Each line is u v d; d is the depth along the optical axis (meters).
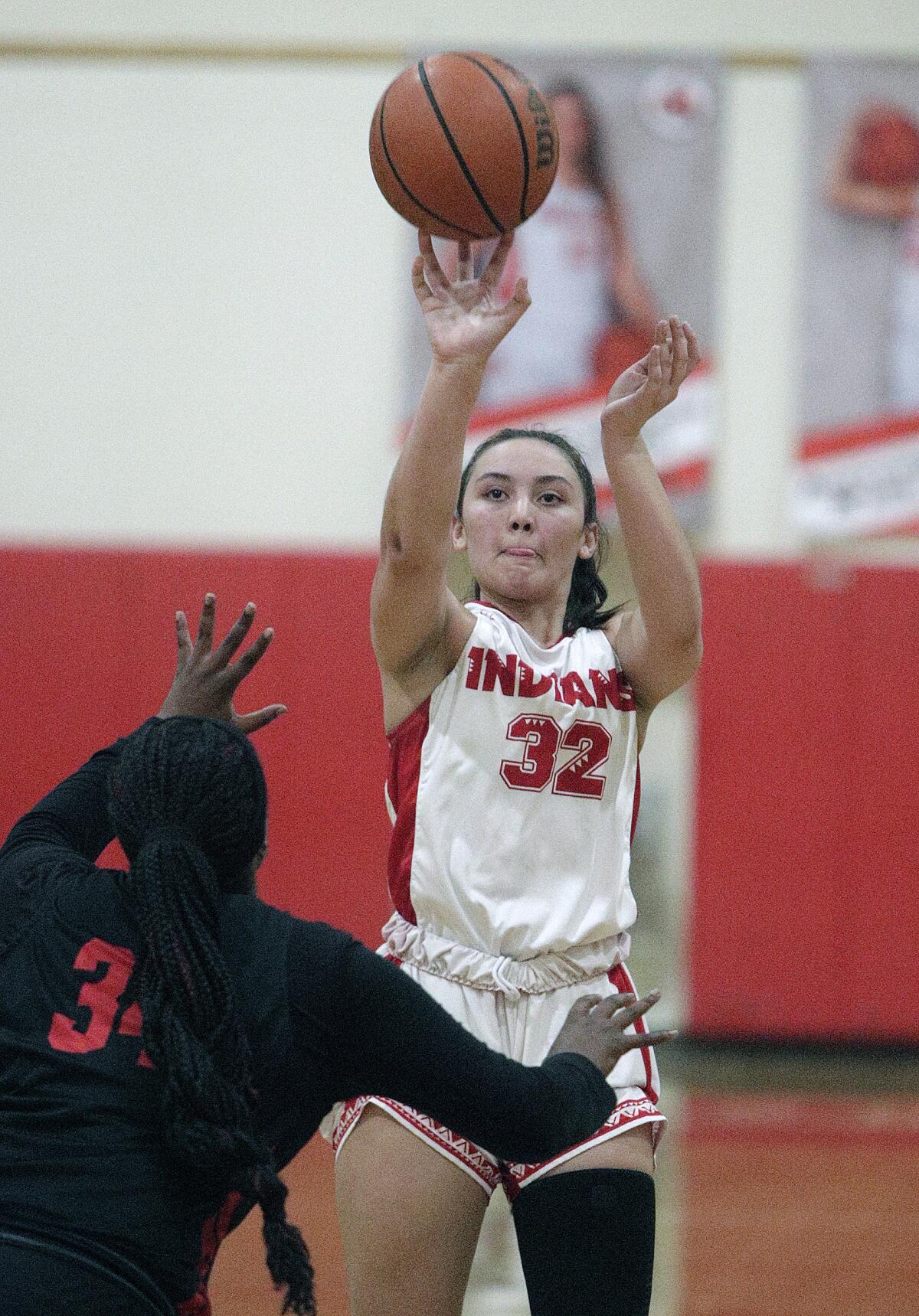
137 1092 5.78
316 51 26.47
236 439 26.38
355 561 25.33
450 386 7.21
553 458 8.34
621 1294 7.18
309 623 25.23
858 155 26.05
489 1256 13.78
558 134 8.35
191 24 26.47
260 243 26.47
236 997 5.82
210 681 7.21
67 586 25.39
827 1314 12.09
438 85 8.07
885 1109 21.23
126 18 26.50
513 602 8.34
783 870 24.80
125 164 26.56
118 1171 5.63
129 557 25.41
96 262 26.47
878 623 25.06
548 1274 7.22
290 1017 5.88
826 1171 17.33
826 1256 13.77
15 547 25.50
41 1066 5.83
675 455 25.80
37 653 25.30
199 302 26.48
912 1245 14.22
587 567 8.73
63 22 26.48
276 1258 5.64
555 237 25.91
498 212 8.14
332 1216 15.27
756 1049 24.84
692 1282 12.93
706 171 26.05
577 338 25.86
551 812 7.86
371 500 26.33
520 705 7.86
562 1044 6.32
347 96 26.58
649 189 26.02
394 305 26.41
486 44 26.33
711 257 25.95
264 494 26.34
